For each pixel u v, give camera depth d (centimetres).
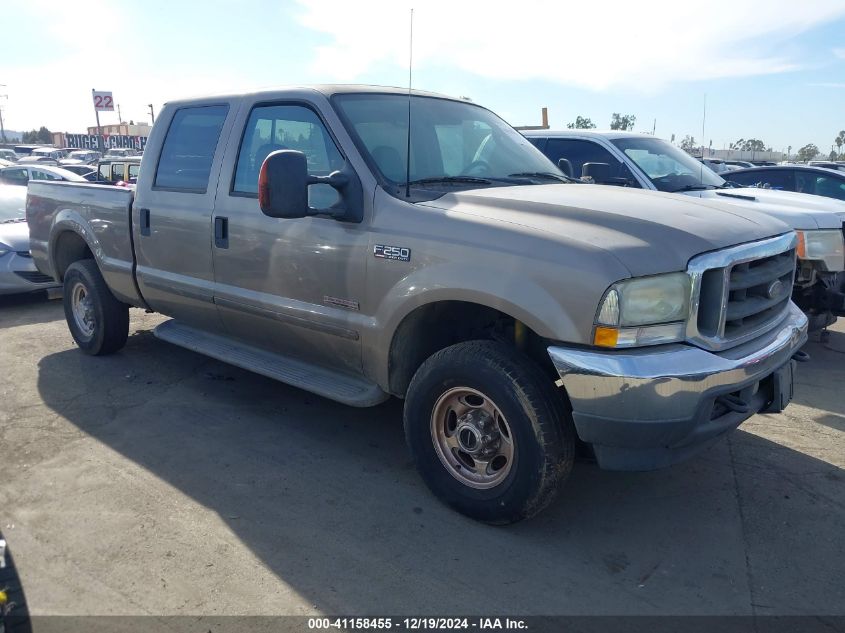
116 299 580
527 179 429
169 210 486
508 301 309
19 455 414
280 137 425
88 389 524
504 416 321
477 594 292
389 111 421
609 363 289
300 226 397
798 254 594
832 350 661
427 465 359
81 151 4397
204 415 477
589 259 293
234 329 470
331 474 396
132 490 374
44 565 307
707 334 308
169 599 286
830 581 303
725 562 317
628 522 349
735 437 452
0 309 809
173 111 507
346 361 396
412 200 359
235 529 338
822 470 406
